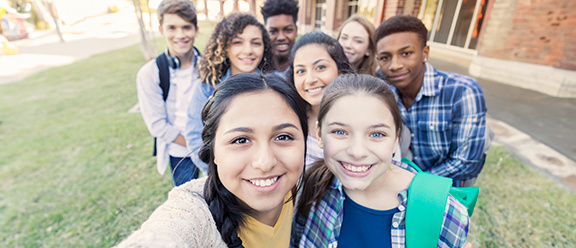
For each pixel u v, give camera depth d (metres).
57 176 3.91
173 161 2.49
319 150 1.61
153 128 2.29
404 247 1.04
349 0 12.30
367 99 0.93
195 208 0.84
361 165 0.96
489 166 3.59
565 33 5.38
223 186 0.91
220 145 0.80
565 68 5.47
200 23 18.36
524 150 3.87
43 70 10.52
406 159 1.25
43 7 23.12
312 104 1.70
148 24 8.76
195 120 2.07
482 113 1.72
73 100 7.07
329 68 1.63
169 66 2.29
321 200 1.23
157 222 0.78
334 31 12.73
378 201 1.07
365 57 2.84
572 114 4.81
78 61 11.73
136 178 3.75
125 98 7.01
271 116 0.78
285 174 0.84
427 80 1.81
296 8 2.99
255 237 1.01
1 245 2.79
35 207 3.32
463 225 0.95
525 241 2.53
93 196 3.42
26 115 6.33
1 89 8.38
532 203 2.96
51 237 2.86
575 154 3.72
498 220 2.77
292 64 1.80
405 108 1.97
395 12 8.05
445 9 9.44
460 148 1.80
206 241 0.85
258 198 0.83
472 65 7.20
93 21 28.72
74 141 4.91
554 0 5.43
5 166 4.25
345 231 1.15
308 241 1.27
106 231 2.90
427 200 0.97
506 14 6.27
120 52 13.12
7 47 13.13
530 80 6.01
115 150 4.51
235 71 2.29
